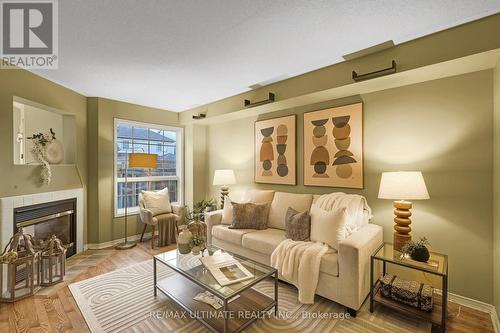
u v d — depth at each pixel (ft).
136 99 12.69
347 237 7.16
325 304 7.00
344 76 8.19
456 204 7.17
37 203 9.13
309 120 10.46
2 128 7.95
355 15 5.74
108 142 12.37
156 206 12.76
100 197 12.01
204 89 11.10
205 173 15.72
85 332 5.82
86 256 10.80
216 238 10.39
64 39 6.77
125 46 7.17
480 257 6.80
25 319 6.33
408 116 8.04
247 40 6.86
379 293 6.88
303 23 6.05
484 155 6.75
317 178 10.18
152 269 9.39
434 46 6.51
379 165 8.64
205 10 5.53
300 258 7.02
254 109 11.52
